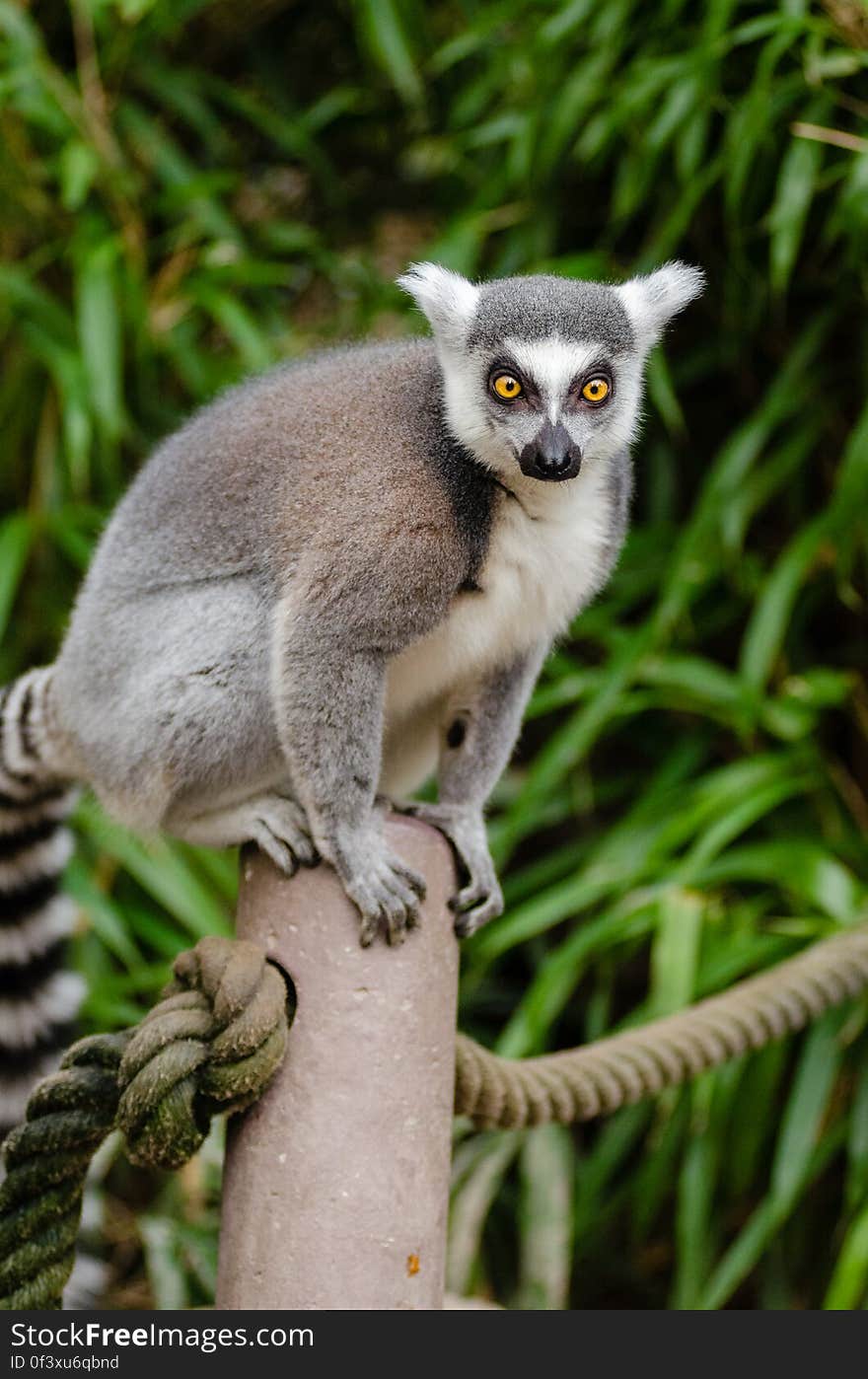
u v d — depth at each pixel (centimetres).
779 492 596
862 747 574
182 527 361
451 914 283
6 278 563
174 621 356
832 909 476
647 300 381
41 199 597
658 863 511
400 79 602
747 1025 374
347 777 311
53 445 586
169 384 623
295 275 668
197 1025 254
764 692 588
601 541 363
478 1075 316
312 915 271
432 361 360
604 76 566
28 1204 273
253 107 651
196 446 372
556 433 338
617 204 569
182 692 351
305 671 318
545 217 607
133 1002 556
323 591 320
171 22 625
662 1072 358
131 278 577
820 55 532
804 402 573
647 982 615
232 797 354
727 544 550
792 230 507
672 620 544
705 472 626
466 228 602
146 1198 567
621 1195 540
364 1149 256
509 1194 563
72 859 525
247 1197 257
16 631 590
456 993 281
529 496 343
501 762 359
